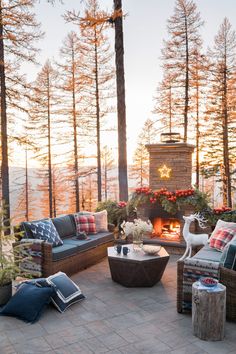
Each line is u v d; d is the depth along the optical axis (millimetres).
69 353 2941
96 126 14117
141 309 3932
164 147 6973
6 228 4176
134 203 7027
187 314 3785
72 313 3807
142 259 4629
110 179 19812
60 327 3453
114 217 7461
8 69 9625
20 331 3361
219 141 14102
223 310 3180
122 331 3369
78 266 5449
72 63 13688
